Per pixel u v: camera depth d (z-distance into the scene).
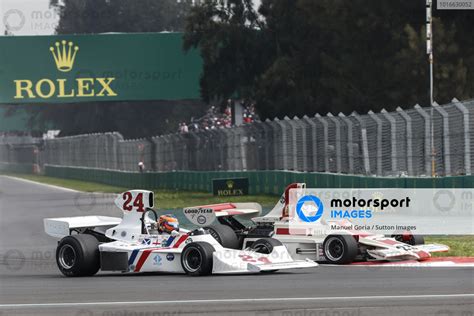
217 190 134.75
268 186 135.25
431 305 38.62
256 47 198.62
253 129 140.75
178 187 175.38
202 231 53.62
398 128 97.62
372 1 170.12
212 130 159.25
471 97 159.25
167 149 183.25
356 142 105.12
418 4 165.88
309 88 184.88
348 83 172.62
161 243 54.06
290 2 192.00
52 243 81.50
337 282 47.53
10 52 198.75
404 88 160.38
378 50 172.12
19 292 46.25
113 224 58.41
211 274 52.75
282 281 48.44
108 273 56.88
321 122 114.12
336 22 174.62
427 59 155.50
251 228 61.75
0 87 198.50
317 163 115.81
